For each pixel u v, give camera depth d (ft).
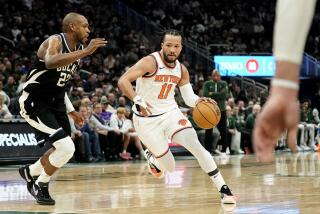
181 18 71.51
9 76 41.22
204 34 70.38
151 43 65.00
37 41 53.52
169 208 14.40
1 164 34.45
